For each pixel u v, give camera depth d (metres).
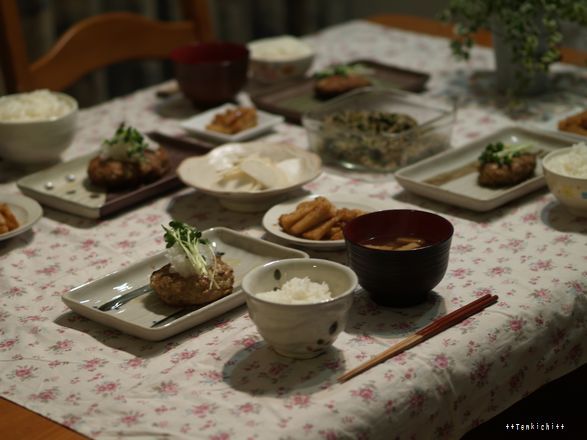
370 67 2.28
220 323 1.22
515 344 1.18
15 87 2.10
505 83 2.09
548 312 1.23
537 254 1.37
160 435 0.99
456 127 1.91
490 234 1.44
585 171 1.46
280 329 1.07
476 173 1.65
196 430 0.99
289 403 1.03
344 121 1.78
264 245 1.35
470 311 1.19
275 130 1.94
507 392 1.18
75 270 1.39
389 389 1.05
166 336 1.17
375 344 1.14
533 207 1.54
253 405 1.03
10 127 1.69
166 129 1.98
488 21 2.03
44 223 1.56
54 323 1.24
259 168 1.57
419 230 1.27
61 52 2.17
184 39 2.44
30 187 1.62
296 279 1.13
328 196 1.52
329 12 3.68
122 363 1.14
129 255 1.43
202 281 1.21
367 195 1.60
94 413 1.04
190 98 2.06
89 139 1.92
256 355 1.13
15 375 1.13
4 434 1.02
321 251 1.40
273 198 1.56
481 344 1.15
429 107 1.87
